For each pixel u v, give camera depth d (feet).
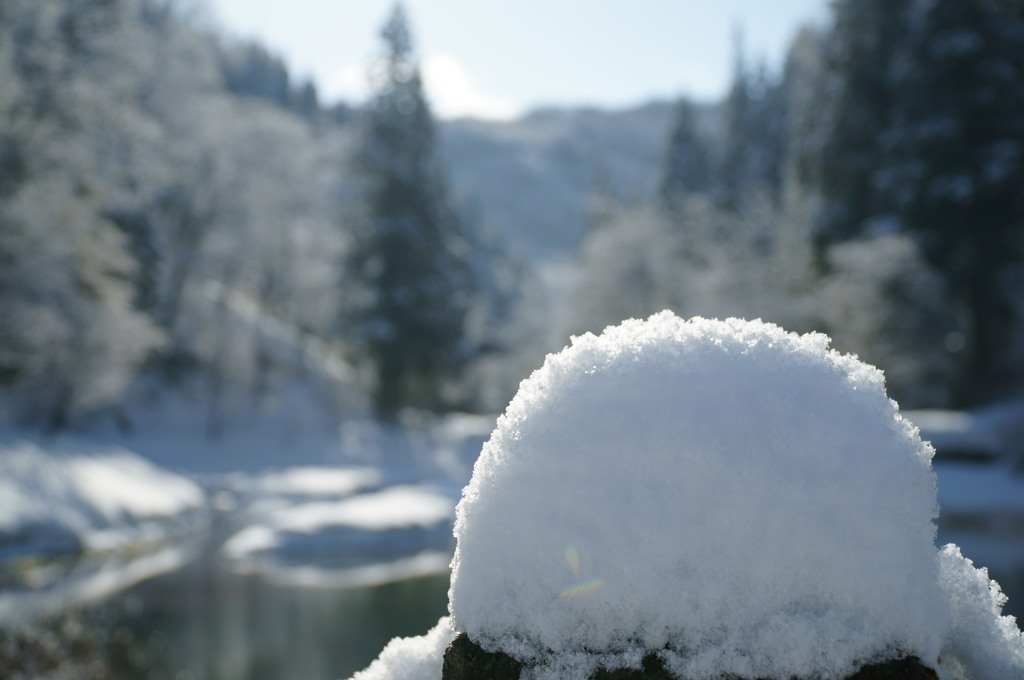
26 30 86.63
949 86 107.55
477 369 201.57
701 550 4.42
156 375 137.59
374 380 152.15
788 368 4.86
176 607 42.52
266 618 41.09
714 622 4.35
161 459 123.54
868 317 106.42
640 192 227.81
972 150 106.83
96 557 54.90
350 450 142.51
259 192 141.08
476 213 355.56
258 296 161.38
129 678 30.14
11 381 84.38
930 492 4.52
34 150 80.79
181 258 136.67
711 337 5.07
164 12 137.59
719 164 214.90
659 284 143.54
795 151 147.02
